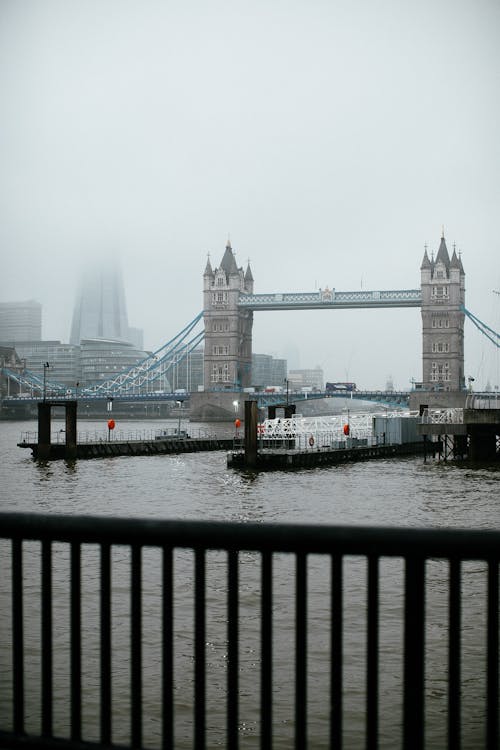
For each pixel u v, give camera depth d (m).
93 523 6.77
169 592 6.71
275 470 87.62
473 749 19.36
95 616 29.52
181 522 6.64
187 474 83.50
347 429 106.12
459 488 68.88
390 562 37.62
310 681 23.73
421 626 6.16
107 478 79.56
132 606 6.79
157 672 24.47
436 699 22.50
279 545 6.43
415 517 52.97
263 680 6.73
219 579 34.34
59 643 26.45
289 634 27.53
